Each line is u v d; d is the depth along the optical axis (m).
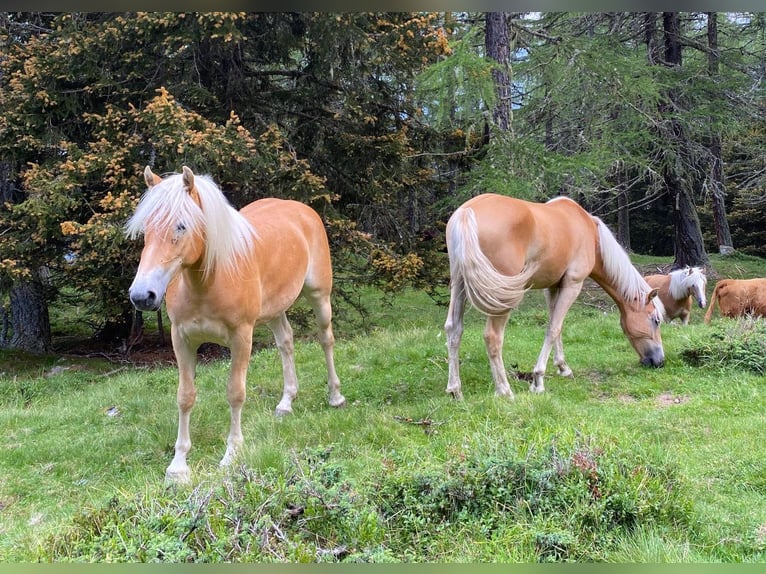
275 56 10.53
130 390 6.89
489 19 10.51
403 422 5.09
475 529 3.11
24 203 7.96
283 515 3.02
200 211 3.82
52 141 8.66
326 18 9.03
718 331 7.13
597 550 2.95
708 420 4.99
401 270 9.83
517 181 9.55
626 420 5.04
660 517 3.21
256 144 8.79
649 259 19.52
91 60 8.76
